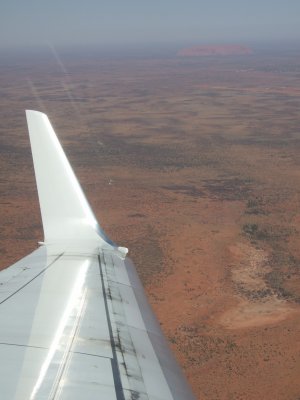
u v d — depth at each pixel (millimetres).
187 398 3367
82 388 3180
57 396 3037
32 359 3553
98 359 3662
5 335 3955
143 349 4027
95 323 4336
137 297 5242
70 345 3844
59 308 4578
